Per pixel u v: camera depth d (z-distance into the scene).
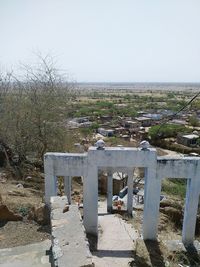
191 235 10.48
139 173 25.61
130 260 9.09
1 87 18.08
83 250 5.60
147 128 58.00
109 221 12.30
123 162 9.73
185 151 45.19
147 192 9.97
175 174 9.80
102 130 51.41
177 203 16.08
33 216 9.48
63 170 9.87
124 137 48.81
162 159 9.72
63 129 18.72
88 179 9.91
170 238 11.44
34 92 17.75
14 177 16.27
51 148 18.42
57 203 7.60
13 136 17.73
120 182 20.41
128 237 10.68
